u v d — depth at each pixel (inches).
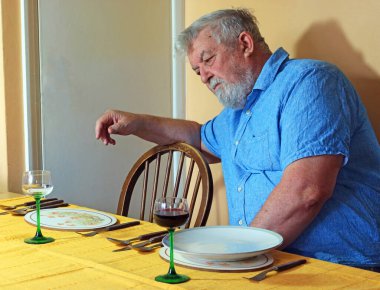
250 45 76.1
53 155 105.7
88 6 107.6
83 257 52.8
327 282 45.4
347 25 83.2
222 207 106.5
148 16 115.3
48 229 63.6
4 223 67.1
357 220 66.6
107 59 110.9
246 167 75.5
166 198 46.8
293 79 68.6
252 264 49.3
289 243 62.9
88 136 110.0
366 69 81.6
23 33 101.9
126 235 61.1
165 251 53.3
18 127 103.1
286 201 62.4
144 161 84.8
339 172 68.3
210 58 77.4
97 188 112.5
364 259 66.2
